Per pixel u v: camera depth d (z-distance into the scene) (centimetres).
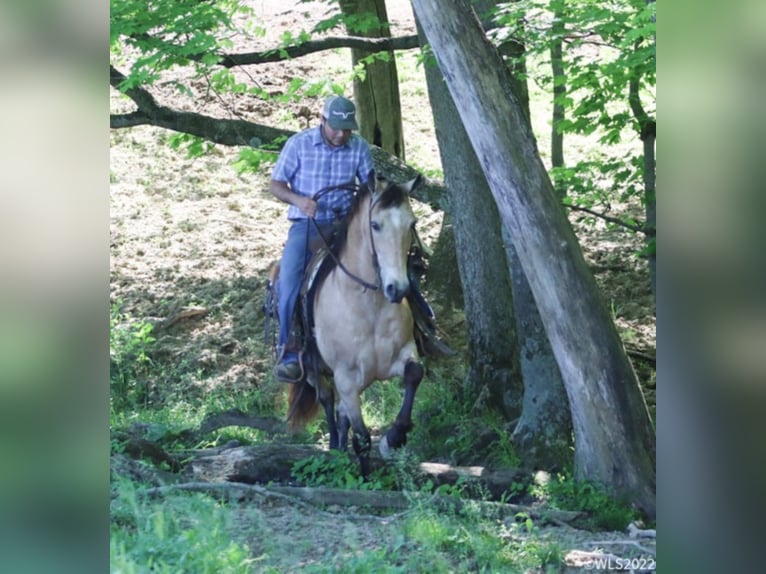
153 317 2164
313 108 2859
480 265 1595
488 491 1076
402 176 1659
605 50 1822
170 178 2717
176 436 1509
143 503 853
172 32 1550
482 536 866
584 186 1694
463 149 1572
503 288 1595
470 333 1625
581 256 1083
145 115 1791
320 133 1180
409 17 3231
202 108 2831
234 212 2586
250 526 886
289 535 869
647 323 1998
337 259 1130
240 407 1823
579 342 1074
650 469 1066
